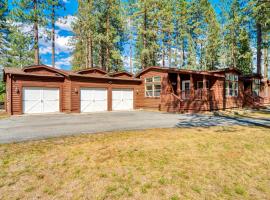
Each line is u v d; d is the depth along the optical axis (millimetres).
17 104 13133
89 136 6281
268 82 21391
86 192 2885
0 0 22219
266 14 16922
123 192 2900
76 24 26688
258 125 8672
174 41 29250
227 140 5855
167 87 15867
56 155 4371
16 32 18422
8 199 2682
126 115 12867
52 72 14672
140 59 28406
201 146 5211
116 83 17031
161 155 4480
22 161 4000
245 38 22828
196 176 3463
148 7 23734
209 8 27188
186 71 14773
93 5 24406
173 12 26750
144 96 18156
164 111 15812
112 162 4020
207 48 28875
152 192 2916
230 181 3309
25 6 18219
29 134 6562
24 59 25438
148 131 7188
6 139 5816
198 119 10742
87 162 4000
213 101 15172
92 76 15461
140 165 3895
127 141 5637
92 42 26547
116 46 29406
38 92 13992
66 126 8273
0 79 24062
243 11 19844
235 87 17531
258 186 3164
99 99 16047
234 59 26750
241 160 4242
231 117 11648
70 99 14406
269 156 4500
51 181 3201
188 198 2777
